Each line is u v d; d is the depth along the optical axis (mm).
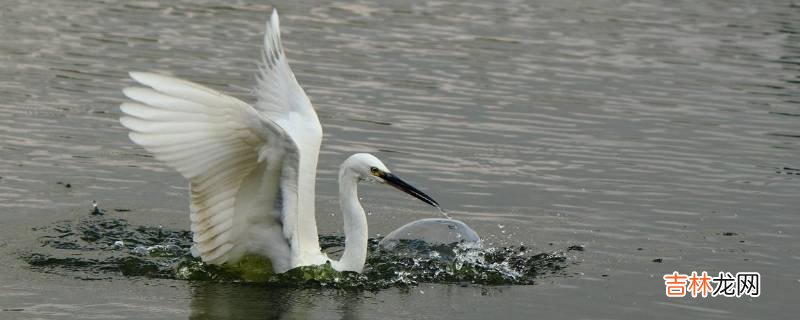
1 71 20188
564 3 28953
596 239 14125
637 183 16391
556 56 23703
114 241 13297
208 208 11539
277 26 13016
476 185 16016
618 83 22016
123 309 11234
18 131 17109
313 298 11891
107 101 18953
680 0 29984
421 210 15070
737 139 18875
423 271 12906
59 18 24219
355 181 12656
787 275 13039
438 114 19328
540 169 16844
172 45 22641
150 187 15227
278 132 10875
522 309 11805
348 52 22875
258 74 13312
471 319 11438
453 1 28328
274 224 11961
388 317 11391
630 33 26109
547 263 13273
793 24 27688
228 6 26172
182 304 11477
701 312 11906
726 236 14320
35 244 13000
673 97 21281
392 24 25500
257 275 12344
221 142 10914
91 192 14844
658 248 13844
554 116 19625
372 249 13531
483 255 13375
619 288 12523
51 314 10977
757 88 22203
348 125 18391
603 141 18391
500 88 21141
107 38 22875
